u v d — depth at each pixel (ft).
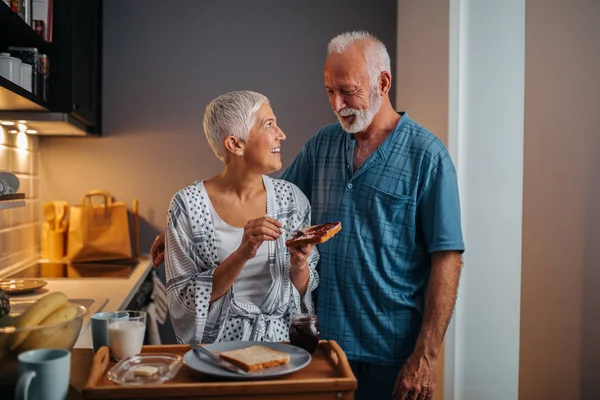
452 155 8.18
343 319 6.18
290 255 5.60
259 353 4.12
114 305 6.97
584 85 10.74
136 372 3.79
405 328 6.13
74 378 4.20
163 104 11.80
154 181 11.80
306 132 12.08
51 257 10.77
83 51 10.06
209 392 3.61
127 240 10.88
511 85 8.24
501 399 8.29
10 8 6.72
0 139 9.02
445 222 5.92
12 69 7.29
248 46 11.95
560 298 10.81
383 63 6.13
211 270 5.29
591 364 10.85
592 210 10.82
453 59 8.21
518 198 8.26
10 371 3.91
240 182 5.70
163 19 11.79
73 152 11.59
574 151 10.77
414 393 5.79
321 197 6.52
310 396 3.73
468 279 8.21
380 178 6.14
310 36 12.05
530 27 10.69
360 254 6.13
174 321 5.39
